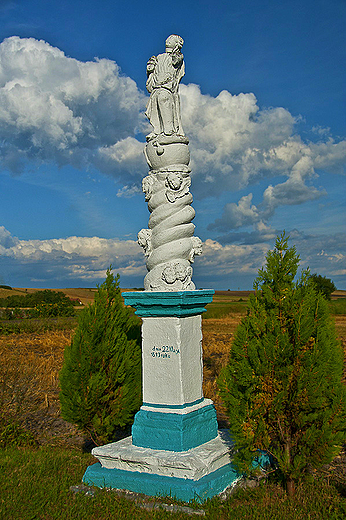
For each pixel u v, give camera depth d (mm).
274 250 6766
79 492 6371
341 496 6211
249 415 6285
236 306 45219
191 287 7324
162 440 6742
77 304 45906
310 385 6016
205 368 15570
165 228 7406
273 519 5523
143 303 6996
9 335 26609
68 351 7699
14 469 7117
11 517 5602
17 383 11891
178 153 7551
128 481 6398
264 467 6812
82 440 8930
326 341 6148
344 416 6027
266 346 6258
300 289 6438
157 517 5613
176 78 7941
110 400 7684
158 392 7000
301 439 6094
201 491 5996
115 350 7691
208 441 7160
